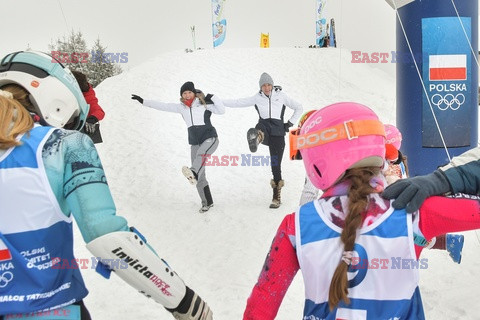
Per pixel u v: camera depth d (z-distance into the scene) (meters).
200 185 7.18
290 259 1.73
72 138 1.67
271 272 1.75
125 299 4.19
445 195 1.67
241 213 7.02
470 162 1.73
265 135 7.24
